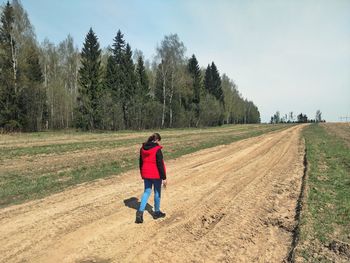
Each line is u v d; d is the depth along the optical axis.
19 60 45.31
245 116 148.62
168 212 9.05
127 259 6.20
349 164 16.08
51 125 59.59
